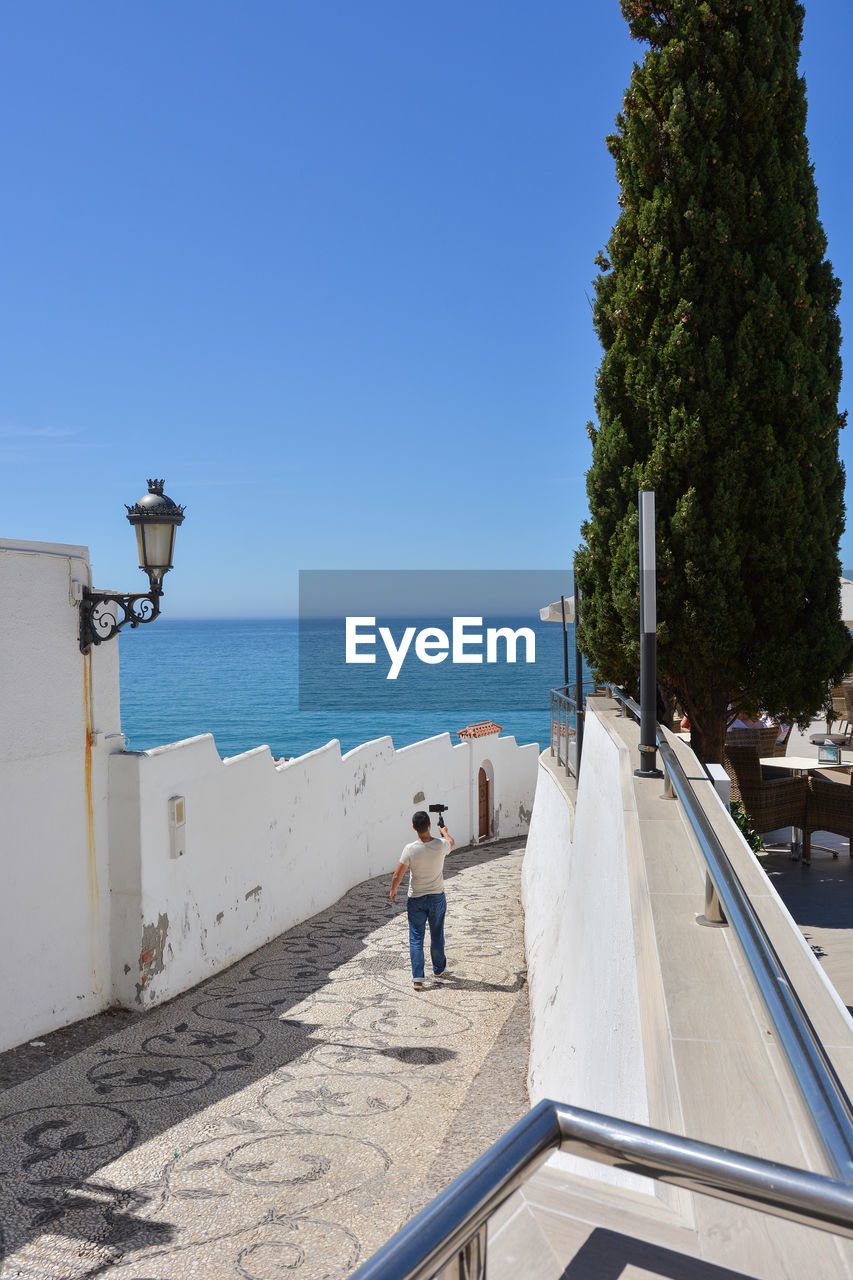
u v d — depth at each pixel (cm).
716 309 838
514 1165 145
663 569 845
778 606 840
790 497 823
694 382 839
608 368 909
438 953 1058
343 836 1531
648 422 883
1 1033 766
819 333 859
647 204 860
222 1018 894
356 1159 613
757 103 825
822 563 848
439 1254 127
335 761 1488
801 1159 204
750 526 842
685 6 845
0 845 759
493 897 1553
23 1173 588
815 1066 165
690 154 841
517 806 2480
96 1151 619
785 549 835
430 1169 599
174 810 934
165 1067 767
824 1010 277
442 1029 879
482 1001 967
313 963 1107
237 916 1106
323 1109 693
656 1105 237
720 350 821
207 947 1026
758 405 831
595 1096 398
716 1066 244
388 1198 561
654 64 859
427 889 1042
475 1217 136
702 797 539
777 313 814
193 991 975
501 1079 754
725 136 844
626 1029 346
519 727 7819
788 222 829
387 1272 119
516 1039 852
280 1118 675
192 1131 652
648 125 859
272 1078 751
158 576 841
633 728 741
